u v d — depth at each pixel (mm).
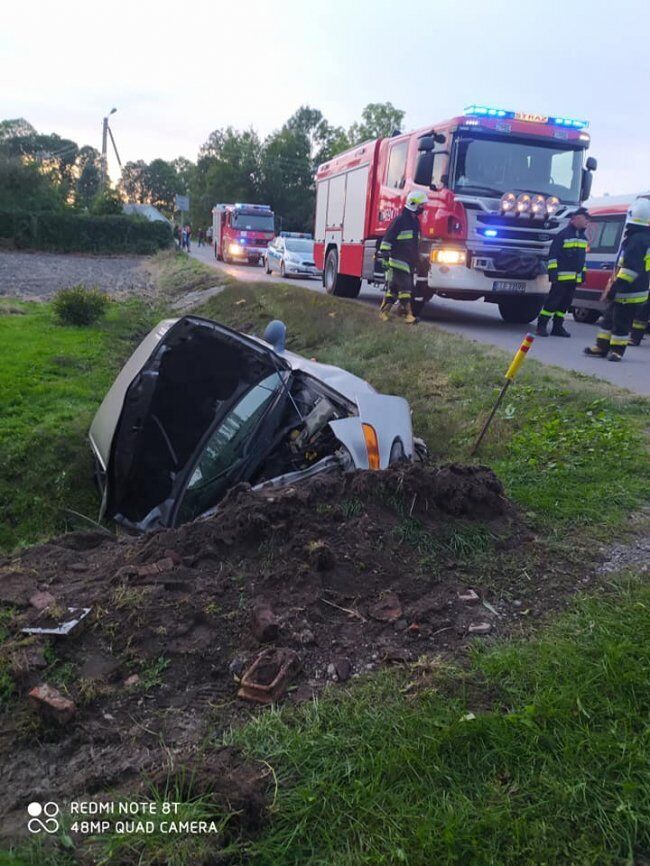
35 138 96062
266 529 3744
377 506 4008
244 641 3096
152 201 129000
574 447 5684
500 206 10914
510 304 13711
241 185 75938
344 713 2650
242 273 26938
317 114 78562
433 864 2062
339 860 2086
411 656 3025
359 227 14359
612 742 2426
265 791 2326
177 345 5879
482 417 6812
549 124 11148
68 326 14602
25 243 43031
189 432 5957
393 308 12203
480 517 4188
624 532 4188
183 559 3652
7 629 3158
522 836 2137
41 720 2660
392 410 5262
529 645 3033
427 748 2434
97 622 3186
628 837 2121
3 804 2357
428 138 10930
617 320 9367
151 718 2709
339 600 3396
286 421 5625
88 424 8352
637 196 13242
